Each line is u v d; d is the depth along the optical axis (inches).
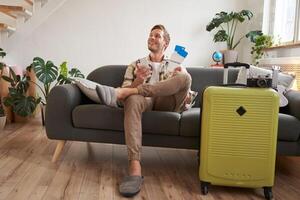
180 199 57.2
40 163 75.2
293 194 61.3
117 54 161.5
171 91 68.9
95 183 63.3
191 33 163.9
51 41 157.3
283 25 147.3
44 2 141.0
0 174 66.7
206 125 59.2
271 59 129.3
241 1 164.6
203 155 60.0
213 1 163.2
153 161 81.6
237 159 59.0
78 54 159.6
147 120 70.6
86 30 158.7
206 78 92.3
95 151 88.4
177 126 70.7
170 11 161.6
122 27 160.2
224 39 155.0
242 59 169.3
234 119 58.2
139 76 80.1
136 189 58.1
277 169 77.5
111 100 68.5
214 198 58.4
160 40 82.8
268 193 58.9
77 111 73.1
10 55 147.3
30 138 101.3
